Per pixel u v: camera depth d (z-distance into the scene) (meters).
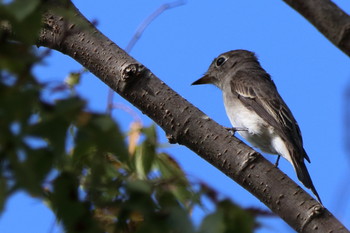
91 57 8.66
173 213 4.85
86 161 4.85
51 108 4.45
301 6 6.42
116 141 4.64
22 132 4.29
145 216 4.90
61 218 4.83
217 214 4.68
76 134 4.55
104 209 5.04
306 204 7.92
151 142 6.93
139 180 5.14
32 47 4.56
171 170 7.25
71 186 4.82
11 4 4.34
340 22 6.31
